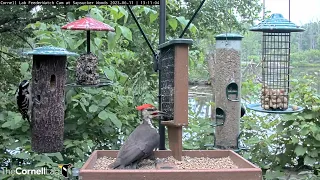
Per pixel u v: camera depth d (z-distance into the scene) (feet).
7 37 24.17
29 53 15.08
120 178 13.24
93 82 15.87
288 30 16.33
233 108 17.60
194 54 22.04
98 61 17.01
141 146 14.25
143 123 14.83
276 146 19.01
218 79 17.71
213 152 15.11
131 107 18.24
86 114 17.19
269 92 16.62
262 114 19.52
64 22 21.91
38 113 15.43
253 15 26.63
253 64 22.70
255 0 26.76
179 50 14.28
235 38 17.70
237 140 17.57
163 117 15.01
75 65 17.03
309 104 18.75
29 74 17.08
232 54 17.63
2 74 22.88
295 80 19.06
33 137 15.52
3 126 16.46
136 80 19.42
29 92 15.38
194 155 15.11
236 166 14.38
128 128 17.80
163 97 15.30
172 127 14.87
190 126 18.39
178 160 14.78
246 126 18.89
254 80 21.53
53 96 15.46
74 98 16.93
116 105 17.60
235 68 17.62
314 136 18.33
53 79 15.47
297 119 18.66
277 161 18.80
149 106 14.98
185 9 25.75
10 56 23.77
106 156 15.07
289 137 18.81
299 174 17.69
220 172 13.30
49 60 15.38
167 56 15.06
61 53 15.14
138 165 14.40
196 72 23.49
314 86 19.42
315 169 18.58
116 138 17.78
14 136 16.65
